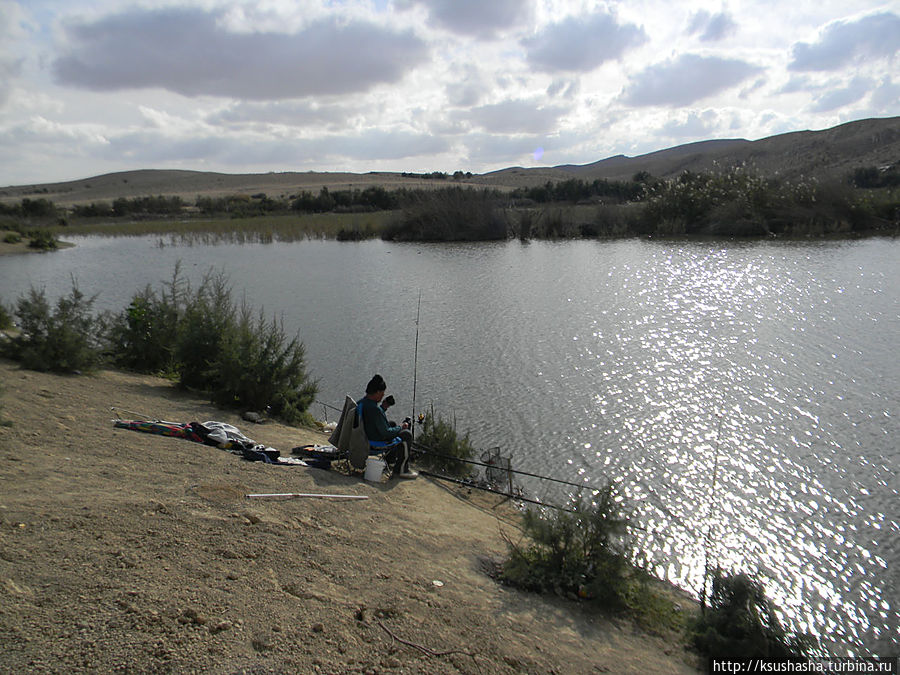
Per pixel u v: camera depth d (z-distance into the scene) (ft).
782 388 42.39
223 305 42.34
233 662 11.43
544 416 39.73
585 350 53.83
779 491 29.73
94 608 12.35
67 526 15.79
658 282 84.38
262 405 36.27
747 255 105.70
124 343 45.52
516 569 18.97
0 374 33.24
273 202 299.99
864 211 135.23
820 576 23.59
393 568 17.44
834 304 65.46
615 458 33.71
